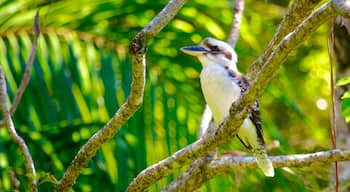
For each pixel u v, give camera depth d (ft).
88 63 40.55
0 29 39.78
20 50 39.73
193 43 41.24
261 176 43.55
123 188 40.65
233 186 42.65
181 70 41.34
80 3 40.29
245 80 33.09
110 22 40.91
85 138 40.37
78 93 40.37
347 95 28.22
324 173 45.16
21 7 39.93
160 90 41.27
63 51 40.45
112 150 40.73
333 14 23.00
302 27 23.35
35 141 39.78
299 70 59.06
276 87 44.01
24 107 39.75
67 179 29.17
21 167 39.22
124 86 40.73
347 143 43.62
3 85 29.73
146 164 40.81
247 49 42.57
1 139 39.19
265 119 43.37
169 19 25.88
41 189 38.99
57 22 40.29
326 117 59.82
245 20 42.70
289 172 39.73
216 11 41.37
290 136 56.75
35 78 39.81
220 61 34.06
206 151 27.61
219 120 32.89
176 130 41.06
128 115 27.43
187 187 30.66
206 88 33.37
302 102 59.77
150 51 41.09
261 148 31.42
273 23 50.49
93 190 41.09
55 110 40.06
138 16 40.91
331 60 30.22
